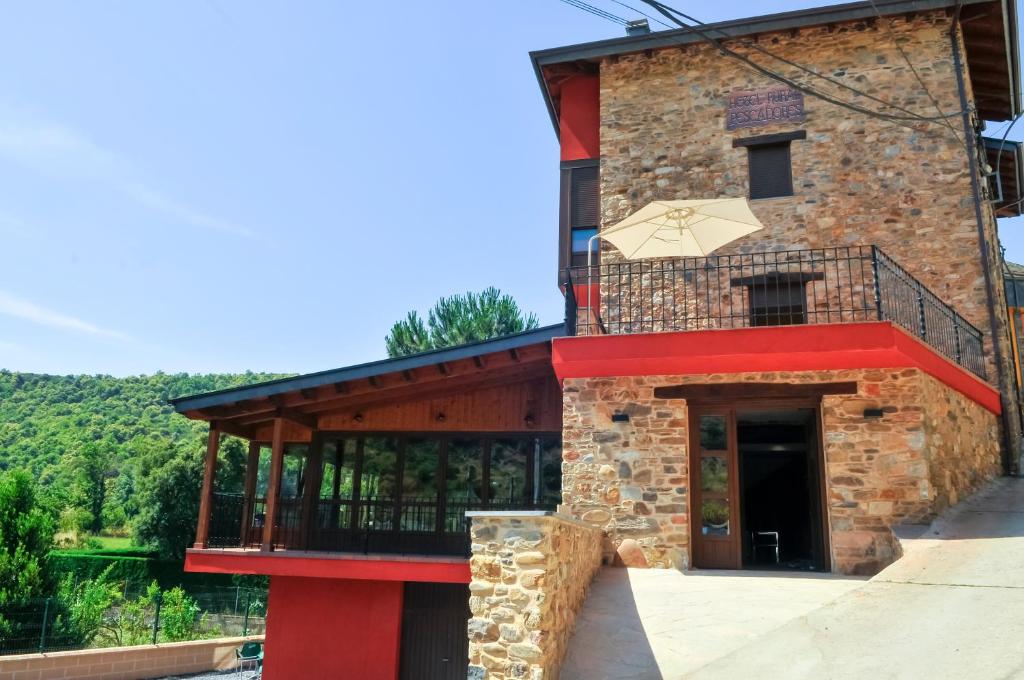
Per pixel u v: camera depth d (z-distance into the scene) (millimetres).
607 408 8734
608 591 7316
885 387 8031
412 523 11164
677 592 7145
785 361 8102
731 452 8594
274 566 9891
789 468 13180
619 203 11664
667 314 10969
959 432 8859
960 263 10250
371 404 11734
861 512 7797
